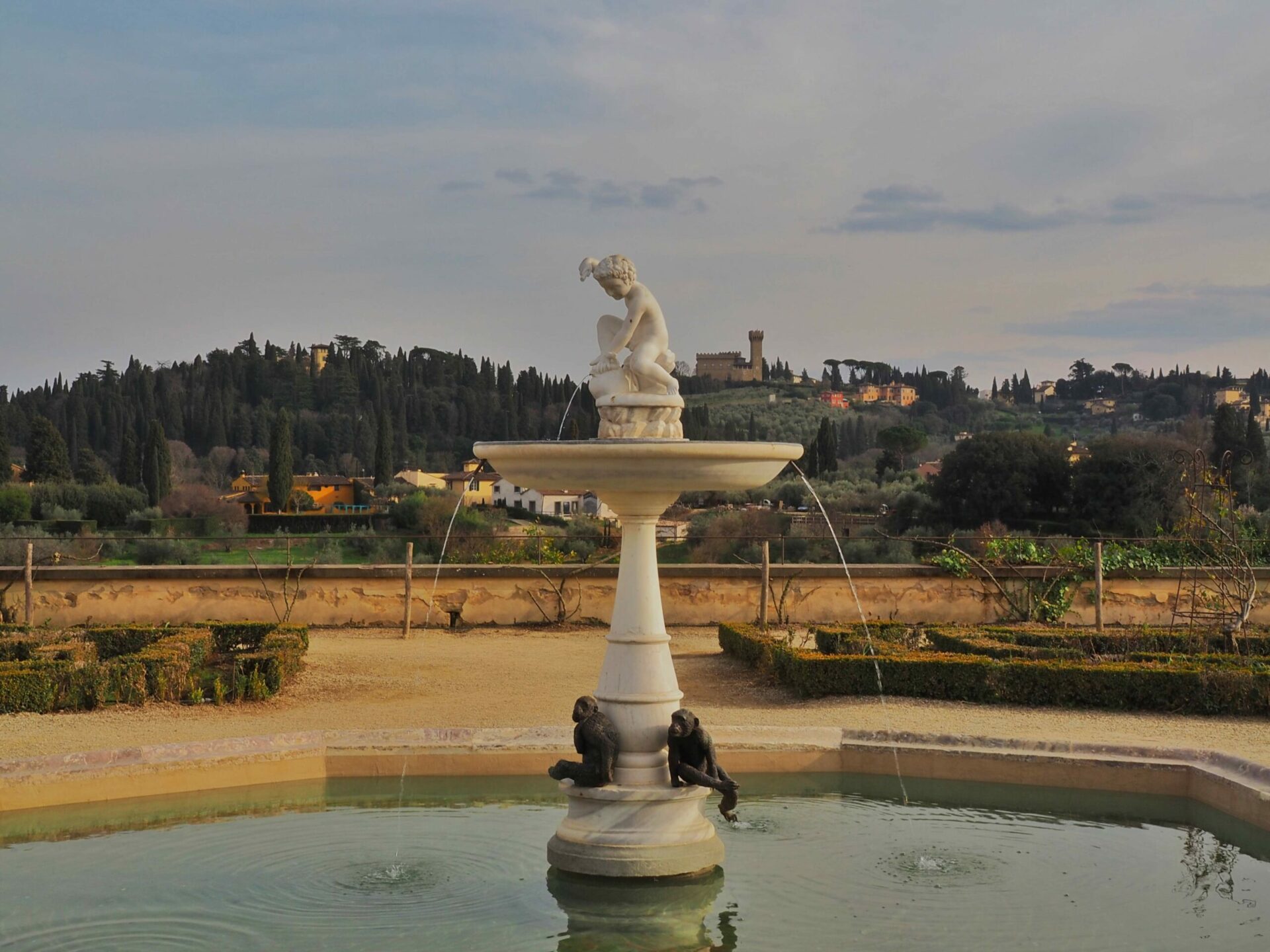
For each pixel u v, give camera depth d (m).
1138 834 7.77
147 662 11.24
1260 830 7.64
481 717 10.62
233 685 11.52
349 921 6.23
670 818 6.87
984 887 6.73
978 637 13.70
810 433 111.19
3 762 8.20
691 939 6.00
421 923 6.20
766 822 8.00
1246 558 15.69
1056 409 147.88
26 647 12.83
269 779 8.74
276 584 17.30
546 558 19.67
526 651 15.00
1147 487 43.69
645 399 6.93
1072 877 6.95
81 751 8.50
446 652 14.88
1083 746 8.83
